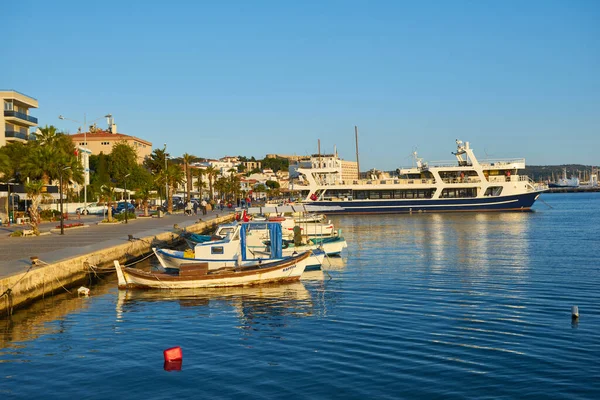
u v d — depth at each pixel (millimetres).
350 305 23250
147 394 13664
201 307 23469
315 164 115500
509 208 104438
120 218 63688
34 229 42625
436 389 13688
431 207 104188
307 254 29766
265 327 19875
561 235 56031
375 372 14883
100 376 14969
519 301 23578
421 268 33750
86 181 92000
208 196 158250
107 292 26875
